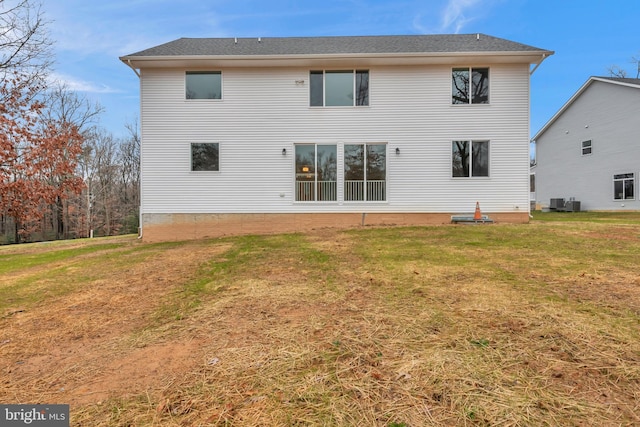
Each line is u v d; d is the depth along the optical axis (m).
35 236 27.55
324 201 11.34
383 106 11.20
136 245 9.92
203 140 11.18
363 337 2.57
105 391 2.01
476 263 5.09
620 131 16.70
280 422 1.68
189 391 1.96
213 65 10.93
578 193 19.33
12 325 3.17
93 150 27.34
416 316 2.96
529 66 10.94
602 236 7.50
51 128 6.54
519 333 2.55
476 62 10.88
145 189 11.15
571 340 2.41
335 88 11.30
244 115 11.23
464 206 11.14
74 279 5.16
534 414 1.66
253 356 2.35
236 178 11.27
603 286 3.72
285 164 11.28
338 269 4.98
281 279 4.52
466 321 2.81
